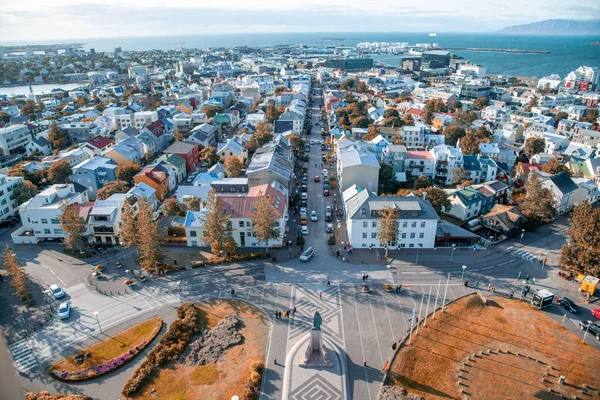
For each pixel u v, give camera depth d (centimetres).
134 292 9212
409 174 17050
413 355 7400
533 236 12019
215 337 7775
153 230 9656
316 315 7006
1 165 18538
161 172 15050
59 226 11394
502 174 16500
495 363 7300
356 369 7088
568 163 17388
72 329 8050
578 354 7544
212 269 10100
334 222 12812
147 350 7481
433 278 9819
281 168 14512
